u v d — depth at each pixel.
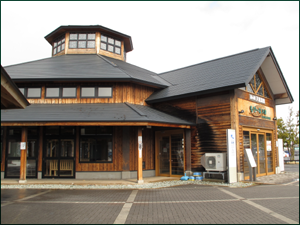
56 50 18.89
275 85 16.39
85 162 13.12
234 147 11.83
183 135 13.64
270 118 16.03
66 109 12.69
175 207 7.06
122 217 6.08
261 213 6.44
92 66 15.01
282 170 16.84
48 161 13.29
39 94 14.01
